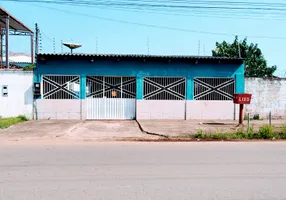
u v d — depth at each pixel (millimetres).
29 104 16297
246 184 5246
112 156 7469
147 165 6559
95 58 16438
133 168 6285
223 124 14922
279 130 12336
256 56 26125
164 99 17016
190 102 17047
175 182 5324
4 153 7781
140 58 16531
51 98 16438
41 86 16297
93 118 16703
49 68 16328
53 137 10695
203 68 17125
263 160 7164
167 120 16562
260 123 15438
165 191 4836
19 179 5449
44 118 16375
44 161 6875
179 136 11023
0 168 6227
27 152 7930
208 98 17234
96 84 16734
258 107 17750
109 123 15148
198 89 17188
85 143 9547
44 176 5652
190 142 9961
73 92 16547
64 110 16484
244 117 17578
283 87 17922
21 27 22188
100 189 4910
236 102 14094
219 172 6023
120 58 16453
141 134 11609
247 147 9000
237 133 11281
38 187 4996
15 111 16250
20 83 16234
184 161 6973
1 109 16156
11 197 4520
